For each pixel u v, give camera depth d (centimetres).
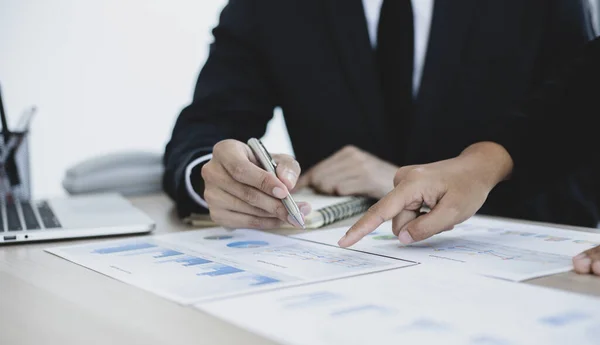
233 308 50
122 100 306
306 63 151
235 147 88
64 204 118
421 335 43
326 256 69
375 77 146
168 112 319
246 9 154
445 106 143
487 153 86
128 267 67
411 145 143
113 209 108
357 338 42
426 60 142
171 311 50
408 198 74
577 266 59
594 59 88
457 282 56
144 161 150
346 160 119
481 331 43
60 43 289
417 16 145
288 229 90
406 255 69
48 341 44
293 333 44
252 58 153
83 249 78
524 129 88
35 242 85
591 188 134
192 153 102
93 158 147
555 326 44
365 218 74
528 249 70
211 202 88
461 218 75
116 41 302
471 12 142
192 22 321
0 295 56
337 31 148
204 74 148
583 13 139
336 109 150
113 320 48
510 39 142
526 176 88
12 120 281
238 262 67
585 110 88
